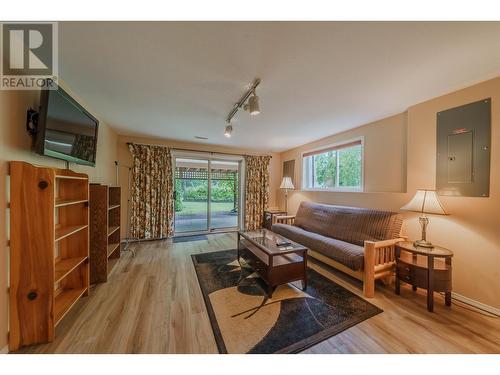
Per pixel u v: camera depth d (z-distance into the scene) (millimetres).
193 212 4820
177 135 3836
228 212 5203
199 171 4816
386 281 2295
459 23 1182
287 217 4016
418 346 1406
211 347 1385
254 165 5074
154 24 1209
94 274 2295
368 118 2871
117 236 3059
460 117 2004
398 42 1354
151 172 4020
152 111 2627
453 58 1527
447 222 2084
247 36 1312
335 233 3018
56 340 1414
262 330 1547
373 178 3012
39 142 1432
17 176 1314
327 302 1948
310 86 1968
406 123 2604
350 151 3484
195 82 1896
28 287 1340
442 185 2131
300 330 1553
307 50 1446
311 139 4102
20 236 1324
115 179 3645
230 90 2051
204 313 1761
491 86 1812
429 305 1812
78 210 1975
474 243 1896
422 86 1965
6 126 1273
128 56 1524
